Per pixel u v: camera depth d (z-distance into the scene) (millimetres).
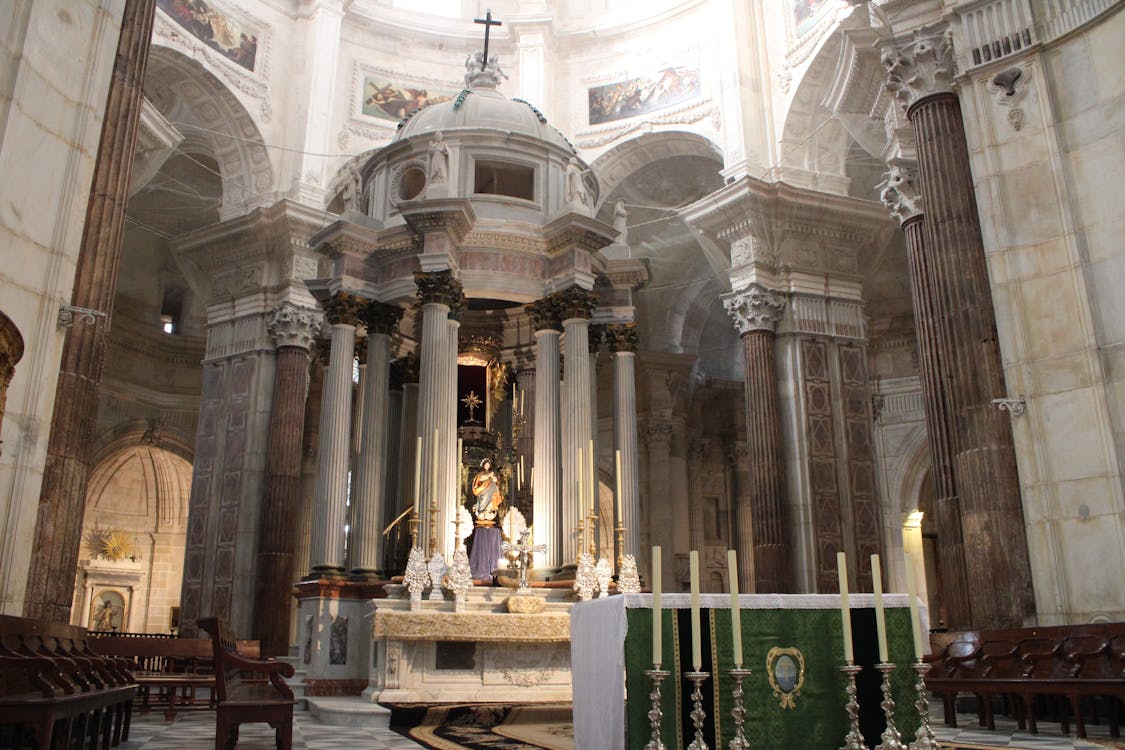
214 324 22156
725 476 29844
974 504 10688
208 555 20594
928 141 11930
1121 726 9312
